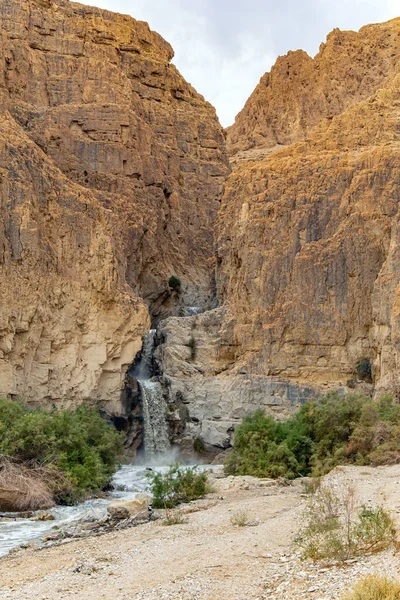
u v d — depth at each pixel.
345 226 48.31
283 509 25.36
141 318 46.91
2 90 57.06
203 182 72.94
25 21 61.72
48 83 61.84
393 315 44.25
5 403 35.78
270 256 49.53
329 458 36.88
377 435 36.56
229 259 55.00
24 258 42.12
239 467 38.12
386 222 47.72
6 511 29.91
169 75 74.88
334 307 47.47
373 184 48.56
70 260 45.16
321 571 15.77
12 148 43.84
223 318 51.03
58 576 18.03
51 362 43.47
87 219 46.19
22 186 43.06
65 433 34.81
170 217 67.25
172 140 70.00
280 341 47.97
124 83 64.31
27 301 41.75
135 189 61.06
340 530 19.11
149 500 29.66
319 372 47.19
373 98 55.97
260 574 16.42
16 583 17.80
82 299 45.03
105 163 58.94
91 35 65.94
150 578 16.97
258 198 51.78
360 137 52.81
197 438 47.22
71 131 58.91
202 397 48.19
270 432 39.22
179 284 64.31
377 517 18.27
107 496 33.75
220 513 25.23
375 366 46.31
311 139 55.00
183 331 50.88
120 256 50.09
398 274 45.75
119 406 45.62
